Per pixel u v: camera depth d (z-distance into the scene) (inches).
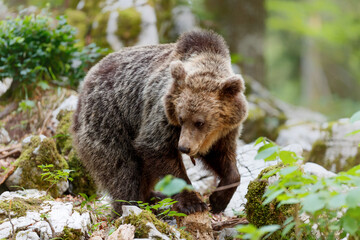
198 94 365.1
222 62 394.6
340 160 546.0
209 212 397.1
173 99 372.2
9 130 553.9
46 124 552.7
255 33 1126.4
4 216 334.6
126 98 430.0
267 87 1159.0
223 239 357.4
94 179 444.1
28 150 445.4
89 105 443.5
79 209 358.0
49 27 611.5
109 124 432.1
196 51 404.2
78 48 627.2
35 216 335.9
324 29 1705.2
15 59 581.0
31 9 760.3
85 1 739.4
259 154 269.4
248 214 341.4
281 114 824.3
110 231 331.9
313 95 1882.4
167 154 392.5
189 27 808.3
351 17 1738.4
